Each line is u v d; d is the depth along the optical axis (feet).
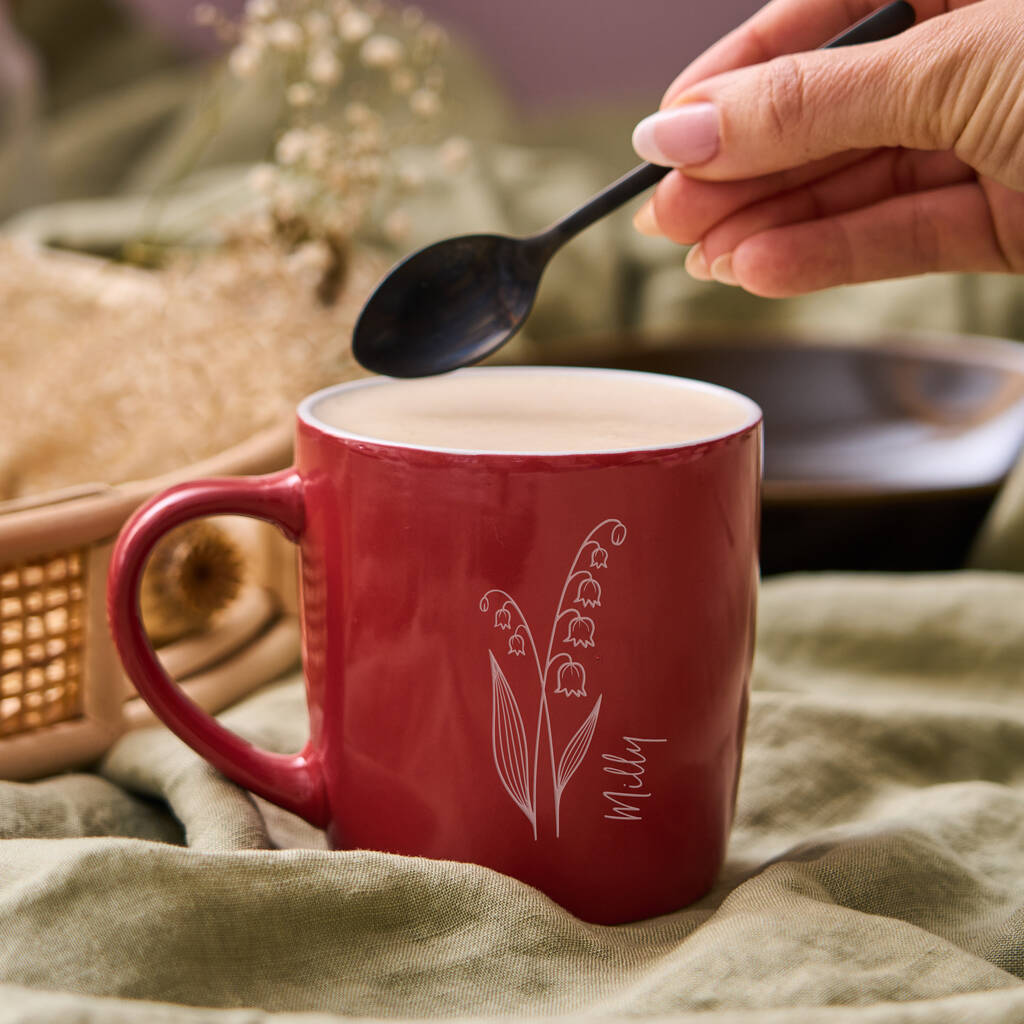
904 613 2.20
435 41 2.93
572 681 1.71
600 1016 1.63
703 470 1.71
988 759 2.02
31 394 2.31
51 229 3.55
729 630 1.75
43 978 1.62
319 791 1.80
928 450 2.70
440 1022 1.61
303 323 2.38
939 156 2.05
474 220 3.68
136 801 1.90
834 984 1.64
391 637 1.72
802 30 1.99
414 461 1.69
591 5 6.14
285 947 1.68
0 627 1.89
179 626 2.10
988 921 1.78
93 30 5.40
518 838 1.73
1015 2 1.79
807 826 1.94
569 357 3.00
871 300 3.78
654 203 2.05
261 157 4.49
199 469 1.96
